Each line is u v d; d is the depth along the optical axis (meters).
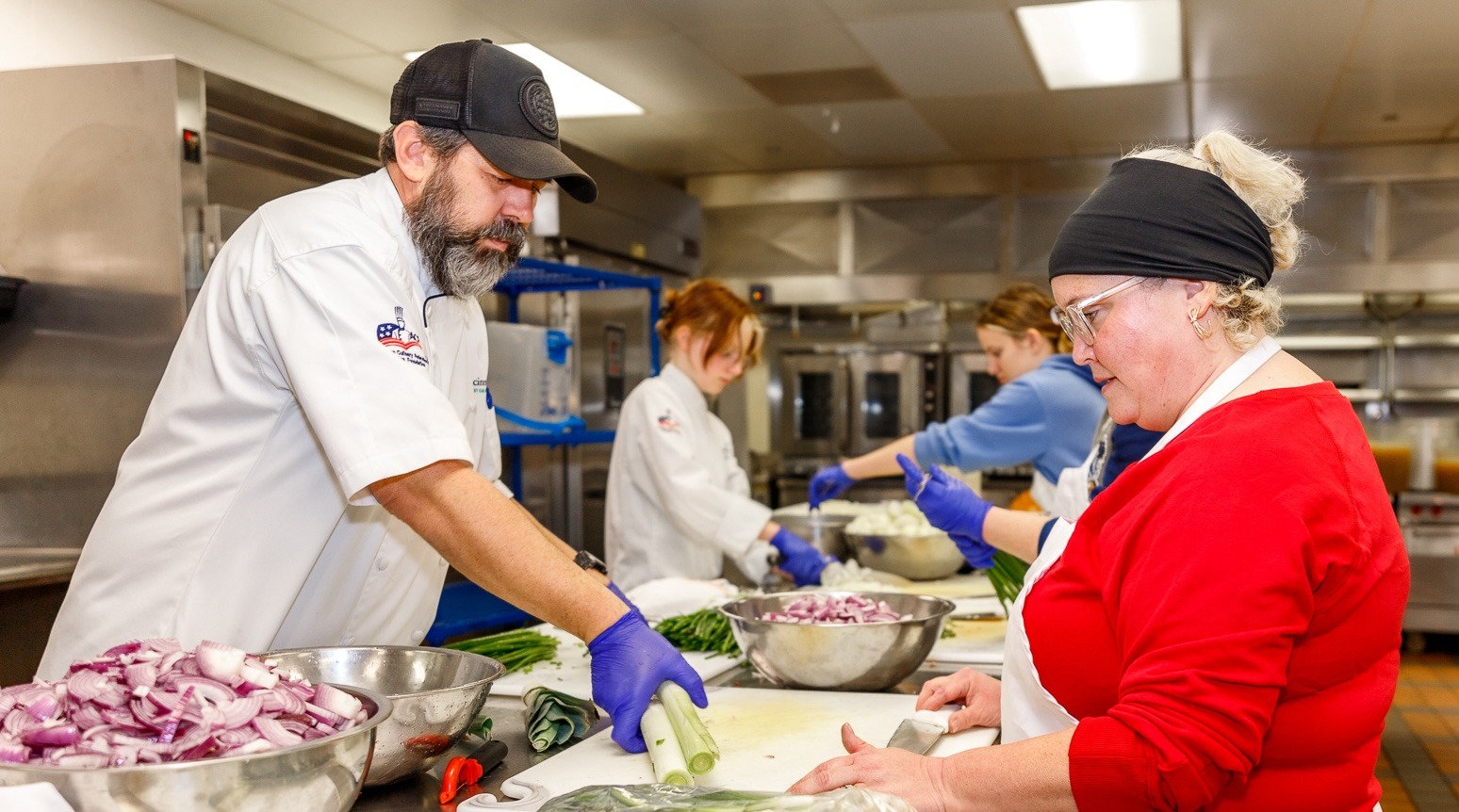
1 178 3.03
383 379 1.38
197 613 1.53
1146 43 4.07
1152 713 0.97
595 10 3.72
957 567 3.00
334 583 1.68
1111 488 1.17
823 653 1.65
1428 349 6.46
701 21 3.82
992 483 6.12
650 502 3.06
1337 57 4.23
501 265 1.57
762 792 1.07
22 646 2.82
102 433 2.97
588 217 4.62
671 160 6.12
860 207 6.35
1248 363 1.12
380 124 4.70
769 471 6.46
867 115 5.12
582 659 1.95
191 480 1.54
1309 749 1.04
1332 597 0.99
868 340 6.43
